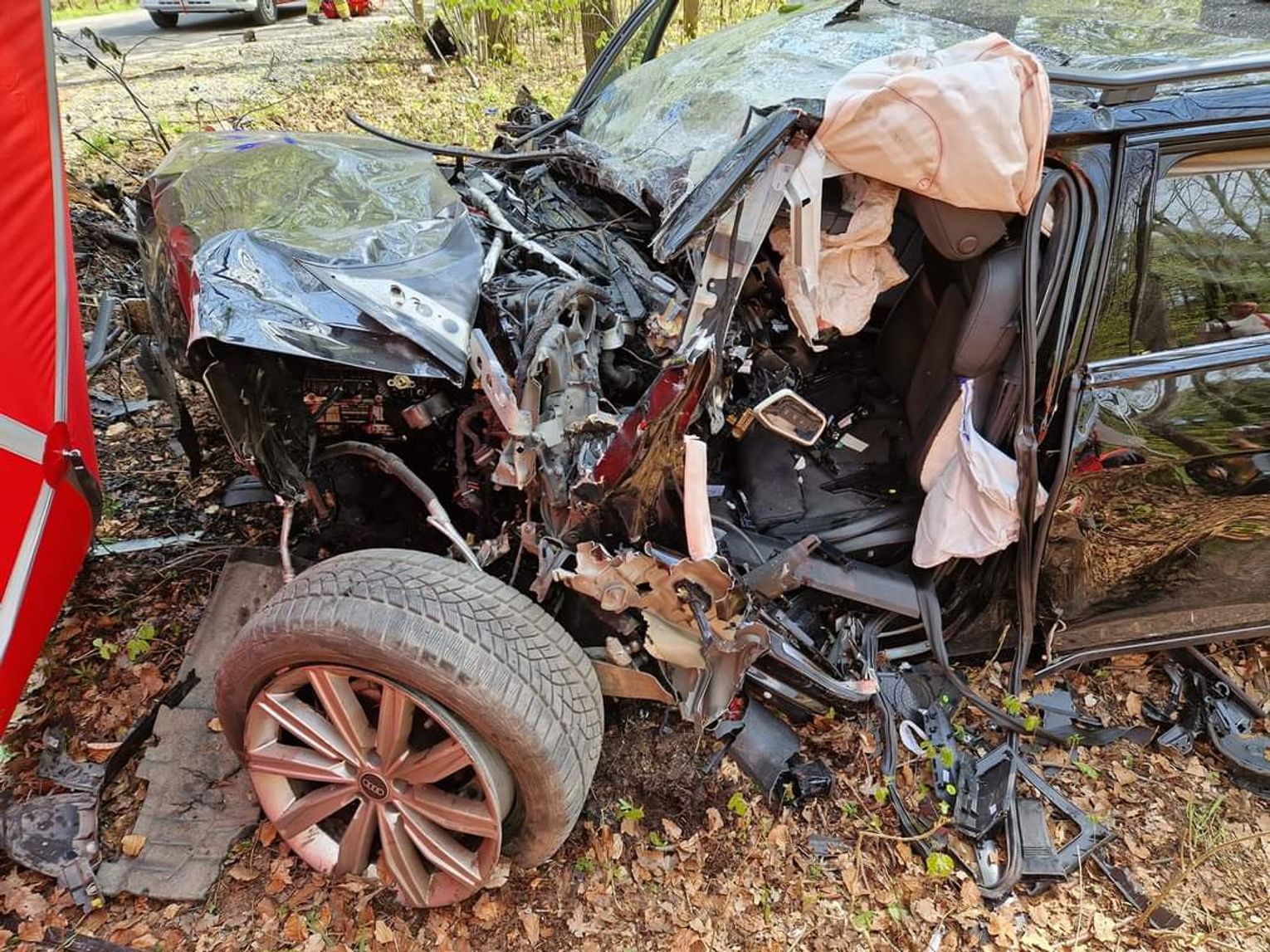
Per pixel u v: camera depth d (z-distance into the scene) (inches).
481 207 102.9
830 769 95.6
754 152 71.1
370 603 69.8
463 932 80.9
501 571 91.4
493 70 319.3
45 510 83.8
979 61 72.1
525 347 78.2
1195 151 79.1
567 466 79.0
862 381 109.3
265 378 77.1
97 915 80.1
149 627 103.8
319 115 279.4
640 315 89.4
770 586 85.8
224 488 125.9
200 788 88.4
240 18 506.9
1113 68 87.9
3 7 80.6
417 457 98.7
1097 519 89.0
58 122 91.1
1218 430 86.2
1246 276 84.7
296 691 79.3
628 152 100.1
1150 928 85.4
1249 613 104.2
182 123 258.7
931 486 90.4
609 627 85.2
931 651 101.3
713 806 91.9
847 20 107.3
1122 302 81.8
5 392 78.2
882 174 70.7
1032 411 81.0
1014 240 79.6
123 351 125.4
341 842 80.6
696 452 75.1
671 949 81.2
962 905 86.4
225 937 79.4
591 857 86.8
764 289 91.9
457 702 68.6
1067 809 93.1
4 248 79.9
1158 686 108.8
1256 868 91.7
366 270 79.0
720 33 121.3
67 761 89.0
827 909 85.3
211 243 77.1
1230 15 100.1
